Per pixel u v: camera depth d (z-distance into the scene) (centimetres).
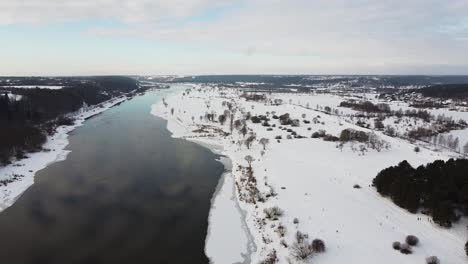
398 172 6956
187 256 5166
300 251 4847
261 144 11500
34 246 5438
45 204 6994
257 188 7500
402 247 4938
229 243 5497
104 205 6962
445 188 6119
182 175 8775
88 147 11488
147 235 5794
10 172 8762
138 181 8325
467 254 4675
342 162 9394
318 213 6153
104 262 5034
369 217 5972
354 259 4759
